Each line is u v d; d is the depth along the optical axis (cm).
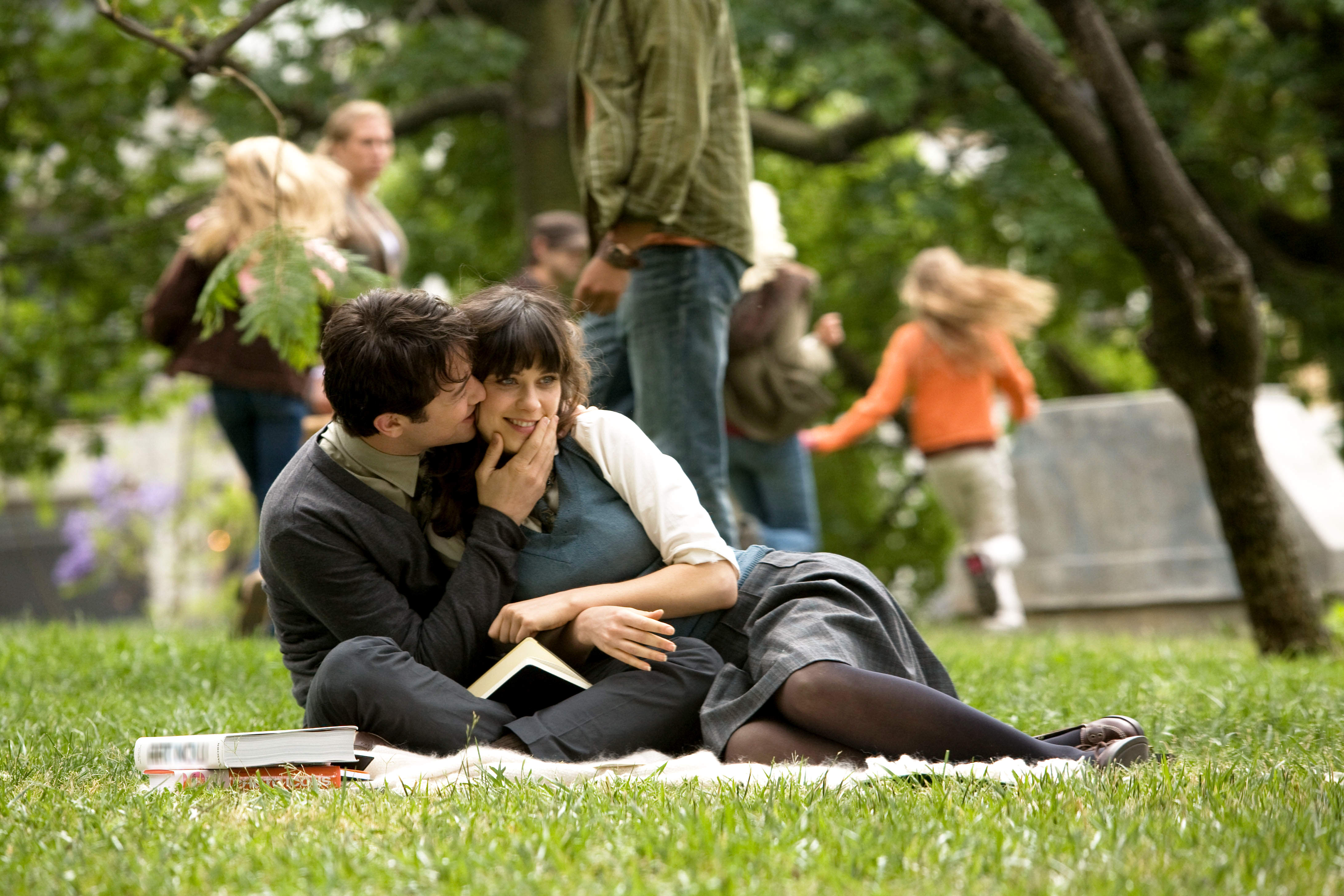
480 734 752
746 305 1755
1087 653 1525
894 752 727
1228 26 3722
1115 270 3881
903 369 2230
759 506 1844
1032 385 2367
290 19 3275
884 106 3083
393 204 4334
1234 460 1575
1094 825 571
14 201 3538
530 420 788
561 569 810
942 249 2280
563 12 3297
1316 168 3959
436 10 3297
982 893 488
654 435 1184
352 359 750
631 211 1137
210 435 4550
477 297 795
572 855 537
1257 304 1539
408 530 798
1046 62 1469
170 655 1385
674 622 817
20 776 762
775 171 4516
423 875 510
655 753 754
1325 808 614
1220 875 502
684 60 1126
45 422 3694
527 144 3256
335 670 759
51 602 5997
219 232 1499
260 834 575
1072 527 2681
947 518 4556
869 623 773
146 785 718
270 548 786
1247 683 1181
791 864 518
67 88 3306
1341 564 2530
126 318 3531
